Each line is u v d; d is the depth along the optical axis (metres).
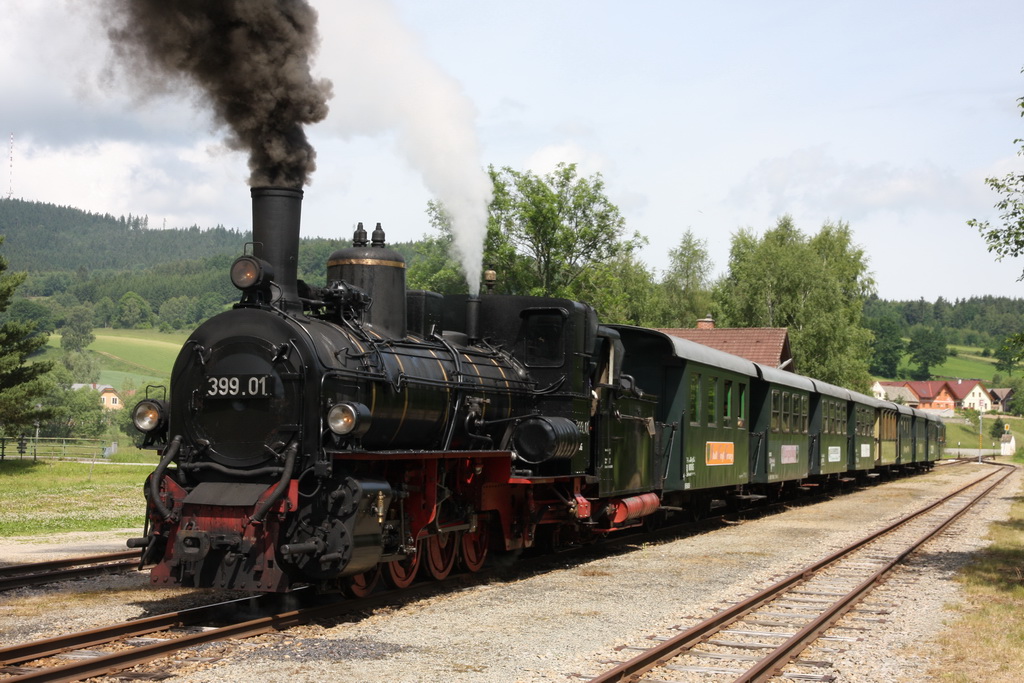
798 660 7.78
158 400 9.62
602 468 13.94
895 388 164.50
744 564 13.59
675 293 68.75
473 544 12.06
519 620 9.24
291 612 8.75
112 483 30.30
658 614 9.71
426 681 6.92
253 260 9.32
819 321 51.25
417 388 10.45
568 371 12.95
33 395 34.31
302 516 8.88
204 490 9.02
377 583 10.76
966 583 12.11
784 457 24.00
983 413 149.38
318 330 9.53
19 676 6.32
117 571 12.20
